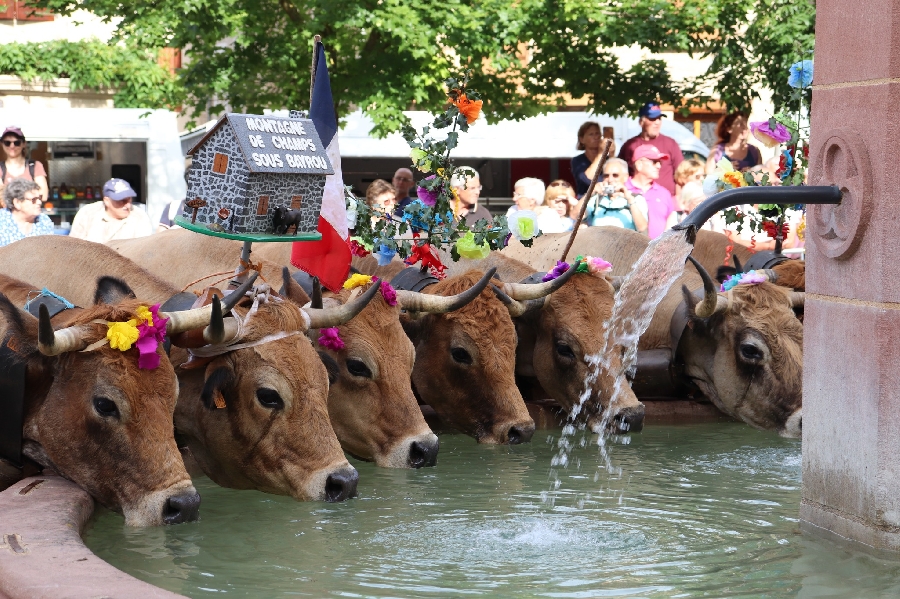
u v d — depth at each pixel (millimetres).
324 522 5461
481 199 17547
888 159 4770
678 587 4383
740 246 10344
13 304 5500
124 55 19734
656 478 6602
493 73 15555
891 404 4828
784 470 6883
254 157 5914
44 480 5426
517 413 7715
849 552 4941
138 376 5379
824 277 5246
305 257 7145
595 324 8273
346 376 6938
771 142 9391
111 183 11625
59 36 20453
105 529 5262
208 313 5820
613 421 8078
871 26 4848
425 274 8078
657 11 14531
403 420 6930
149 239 8844
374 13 13289
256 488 6133
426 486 6344
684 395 9219
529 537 5184
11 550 4113
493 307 7809
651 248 5246
